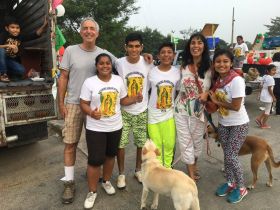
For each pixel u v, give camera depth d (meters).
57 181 4.10
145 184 3.22
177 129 3.76
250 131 6.46
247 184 3.96
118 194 3.71
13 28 4.81
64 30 23.84
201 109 3.62
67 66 3.46
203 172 4.32
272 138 5.93
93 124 3.31
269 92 6.57
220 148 5.30
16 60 4.87
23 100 3.86
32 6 5.16
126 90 3.64
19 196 3.71
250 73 9.41
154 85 3.63
